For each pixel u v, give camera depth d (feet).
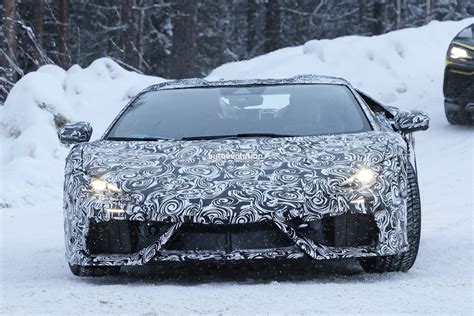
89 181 26.73
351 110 31.22
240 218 25.03
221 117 31.09
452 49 67.46
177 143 28.99
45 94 64.64
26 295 24.04
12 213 49.42
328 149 27.68
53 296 23.70
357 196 25.67
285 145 28.22
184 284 26.23
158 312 21.29
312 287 24.67
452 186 49.85
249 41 204.85
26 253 35.83
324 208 25.38
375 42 93.91
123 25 156.04
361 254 25.53
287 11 213.46
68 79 84.33
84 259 26.21
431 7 206.08
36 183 54.60
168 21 190.90
